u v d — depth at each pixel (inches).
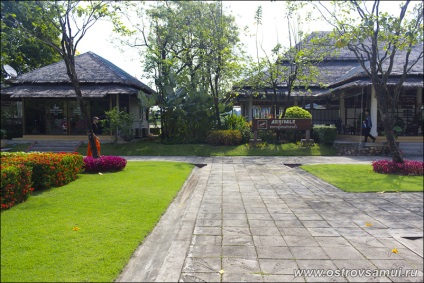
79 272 136.9
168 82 699.4
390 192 301.6
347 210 247.0
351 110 770.8
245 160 537.3
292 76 685.3
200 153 604.4
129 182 318.7
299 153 598.2
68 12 379.6
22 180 242.4
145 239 177.0
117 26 414.3
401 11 387.5
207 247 174.6
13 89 687.7
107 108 716.7
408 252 172.4
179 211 236.7
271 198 283.0
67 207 227.0
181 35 727.1
